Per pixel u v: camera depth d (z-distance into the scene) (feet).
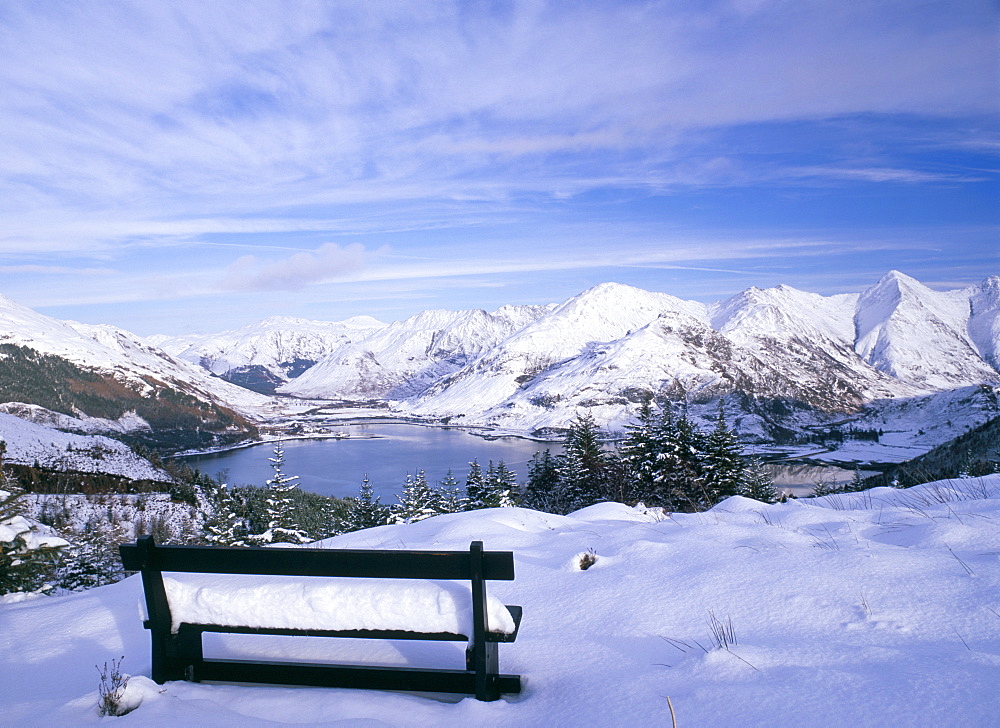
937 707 9.15
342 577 12.32
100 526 146.61
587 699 11.09
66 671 14.44
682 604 15.20
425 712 11.18
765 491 141.79
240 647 14.55
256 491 198.70
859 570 15.61
